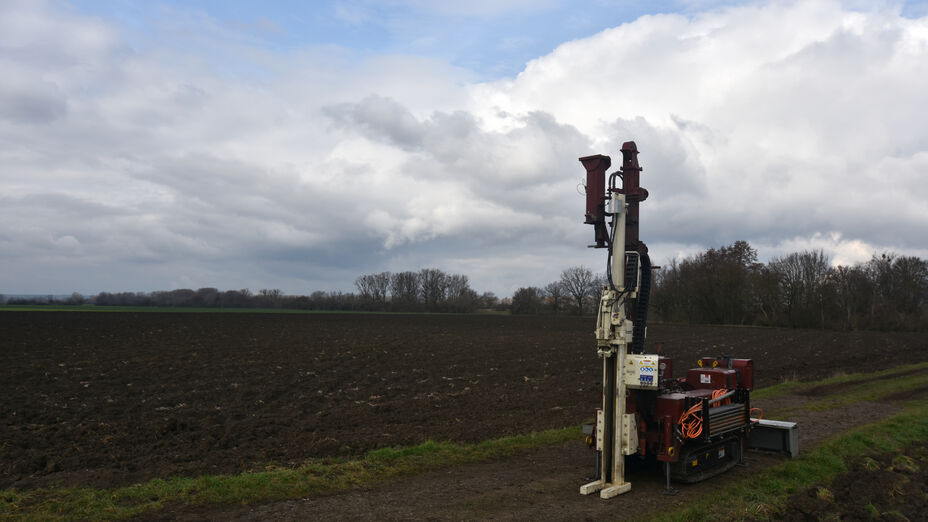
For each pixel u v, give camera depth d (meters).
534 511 7.43
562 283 120.25
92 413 15.15
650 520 7.10
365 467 9.28
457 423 14.12
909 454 11.27
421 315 93.81
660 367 8.84
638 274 8.53
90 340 35.47
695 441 8.87
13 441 11.98
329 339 40.03
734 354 34.19
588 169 8.30
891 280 75.25
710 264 85.25
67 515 6.95
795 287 70.00
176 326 50.00
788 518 7.80
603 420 8.48
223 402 17.08
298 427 13.88
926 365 27.61
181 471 9.59
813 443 11.60
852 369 26.91
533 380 22.30
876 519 7.98
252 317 70.50
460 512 7.35
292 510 7.34
